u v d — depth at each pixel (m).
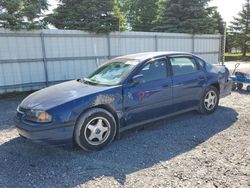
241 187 3.06
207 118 5.77
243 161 3.71
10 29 9.70
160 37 14.26
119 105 4.48
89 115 4.15
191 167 3.58
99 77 5.06
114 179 3.34
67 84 4.97
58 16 15.80
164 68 5.19
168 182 3.22
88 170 3.59
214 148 4.18
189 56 5.74
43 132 3.87
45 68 10.72
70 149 4.30
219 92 6.20
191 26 19.61
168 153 4.05
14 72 10.02
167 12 20.94
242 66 21.12
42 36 10.48
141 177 3.37
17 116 4.30
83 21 15.08
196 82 5.64
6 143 4.65
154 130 5.11
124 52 12.95
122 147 4.34
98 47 12.10
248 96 8.09
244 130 4.97
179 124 5.42
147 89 4.80
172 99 5.22
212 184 3.14
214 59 17.91
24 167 3.73
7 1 10.11
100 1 14.93
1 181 3.37
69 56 11.30
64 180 3.35
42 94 4.50
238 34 42.97
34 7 10.80
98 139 4.27
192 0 20.36
